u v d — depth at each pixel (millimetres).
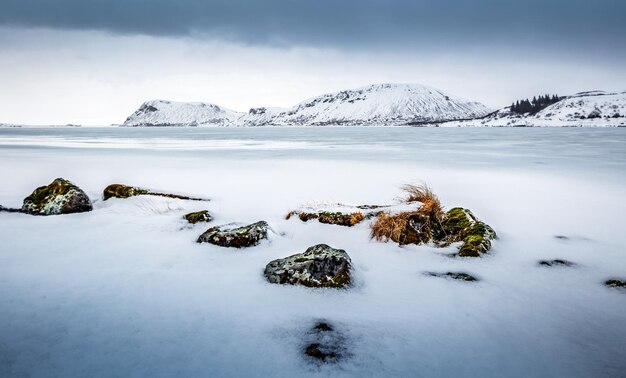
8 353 3254
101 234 6613
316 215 7441
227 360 3287
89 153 25406
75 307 4062
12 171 15031
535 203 9750
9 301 4145
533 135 60094
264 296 4438
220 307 4160
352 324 3904
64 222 7309
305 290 4594
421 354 3443
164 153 25906
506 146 34031
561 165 18656
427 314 4148
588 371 3246
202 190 10922
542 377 3174
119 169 16188
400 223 6562
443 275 5184
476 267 5453
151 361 3230
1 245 5941
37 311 3953
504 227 7520
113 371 3088
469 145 36344
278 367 3223
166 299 4305
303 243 6355
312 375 3137
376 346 3545
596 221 7973
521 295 4625
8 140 45594
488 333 3801
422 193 7996
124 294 4391
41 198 8148
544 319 4078
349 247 6234
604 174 15273
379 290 4707
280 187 11672
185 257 5594
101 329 3668
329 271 4754
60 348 3355
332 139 52781
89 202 8336
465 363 3334
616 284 4879
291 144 39188
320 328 3812
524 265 5555
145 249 5902
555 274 5246
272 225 6902
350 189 11461
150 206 8508
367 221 7312
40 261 5320
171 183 12305
